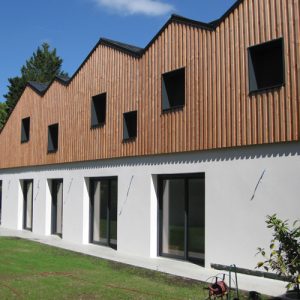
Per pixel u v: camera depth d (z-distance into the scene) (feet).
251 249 35.55
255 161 35.83
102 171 53.72
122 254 47.80
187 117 41.78
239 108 36.88
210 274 36.60
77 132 58.70
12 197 77.15
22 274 36.70
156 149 45.14
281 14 34.32
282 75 34.27
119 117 50.88
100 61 54.85
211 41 39.75
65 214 60.29
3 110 165.48
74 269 39.09
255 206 35.53
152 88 46.21
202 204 41.75
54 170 64.44
